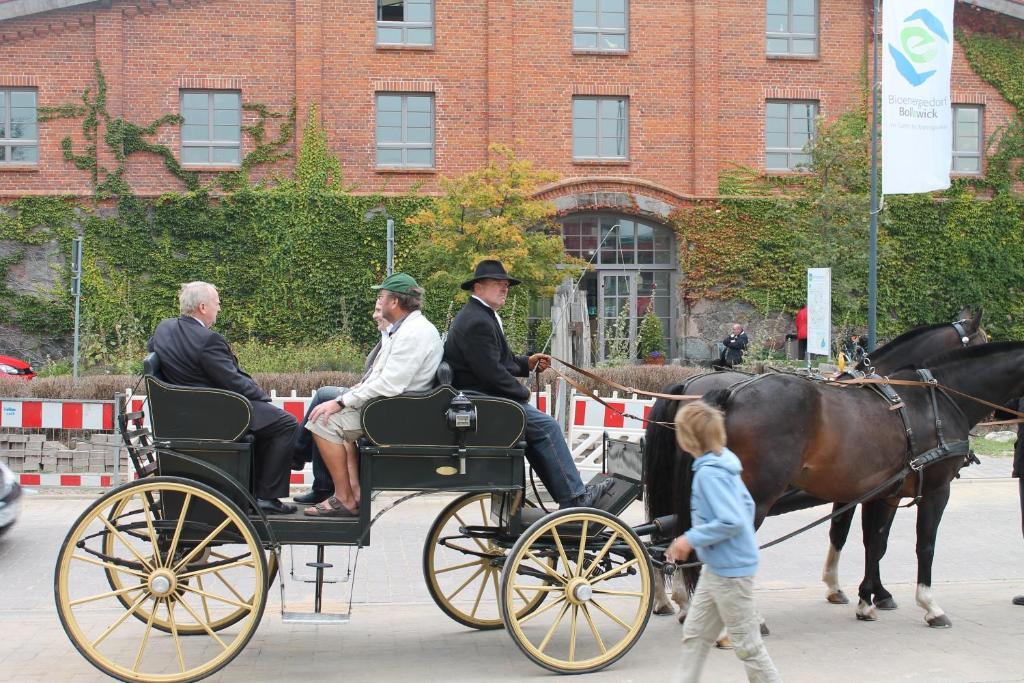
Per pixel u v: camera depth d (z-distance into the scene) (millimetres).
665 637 7359
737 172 26922
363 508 6445
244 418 6309
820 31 27281
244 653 6852
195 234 25203
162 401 6297
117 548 9789
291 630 7477
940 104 17891
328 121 25672
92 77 25047
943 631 7449
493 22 25984
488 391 6746
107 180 25000
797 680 6309
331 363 20766
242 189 25328
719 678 6383
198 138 25516
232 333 25250
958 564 9742
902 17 17781
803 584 9023
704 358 26656
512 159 22641
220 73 25406
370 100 25766
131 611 6172
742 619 5152
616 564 7293
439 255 22484
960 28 27625
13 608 7902
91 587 8594
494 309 6949
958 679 6312
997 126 27781
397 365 6449
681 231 26625
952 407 7793
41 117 24891
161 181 25266
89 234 24969
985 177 27766
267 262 25297
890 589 8812
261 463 6535
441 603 7488
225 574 9195
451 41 26000
